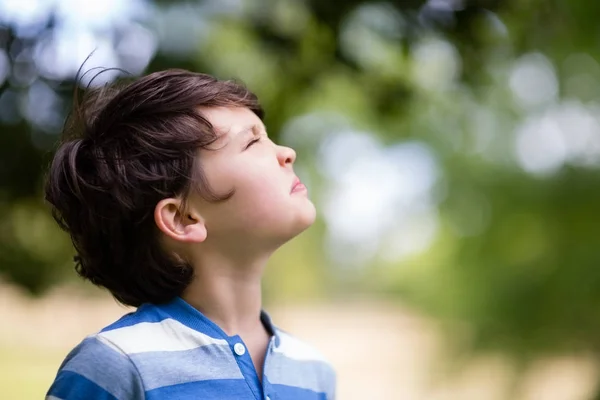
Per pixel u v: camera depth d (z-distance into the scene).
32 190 2.70
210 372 1.27
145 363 1.24
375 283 18.03
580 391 7.64
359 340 12.66
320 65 3.13
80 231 1.37
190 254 1.34
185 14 2.88
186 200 1.32
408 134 9.53
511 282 7.98
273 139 3.31
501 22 2.93
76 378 1.23
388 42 3.01
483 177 8.87
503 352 7.91
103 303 7.48
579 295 7.50
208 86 1.38
